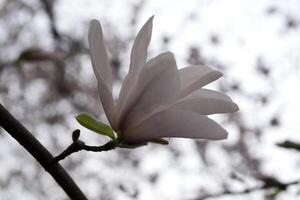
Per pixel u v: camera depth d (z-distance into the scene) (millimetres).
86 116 621
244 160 2635
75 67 2686
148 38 618
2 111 619
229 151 2652
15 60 1196
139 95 615
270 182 997
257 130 2686
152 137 623
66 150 624
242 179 1041
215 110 618
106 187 2957
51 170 627
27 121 2895
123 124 625
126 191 1220
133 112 621
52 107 2879
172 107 616
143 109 617
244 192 1036
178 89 602
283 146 831
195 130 610
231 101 616
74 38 2189
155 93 610
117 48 2887
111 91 627
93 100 2795
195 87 616
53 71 2709
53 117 2900
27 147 623
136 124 622
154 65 603
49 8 2109
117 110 630
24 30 2816
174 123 613
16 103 2807
